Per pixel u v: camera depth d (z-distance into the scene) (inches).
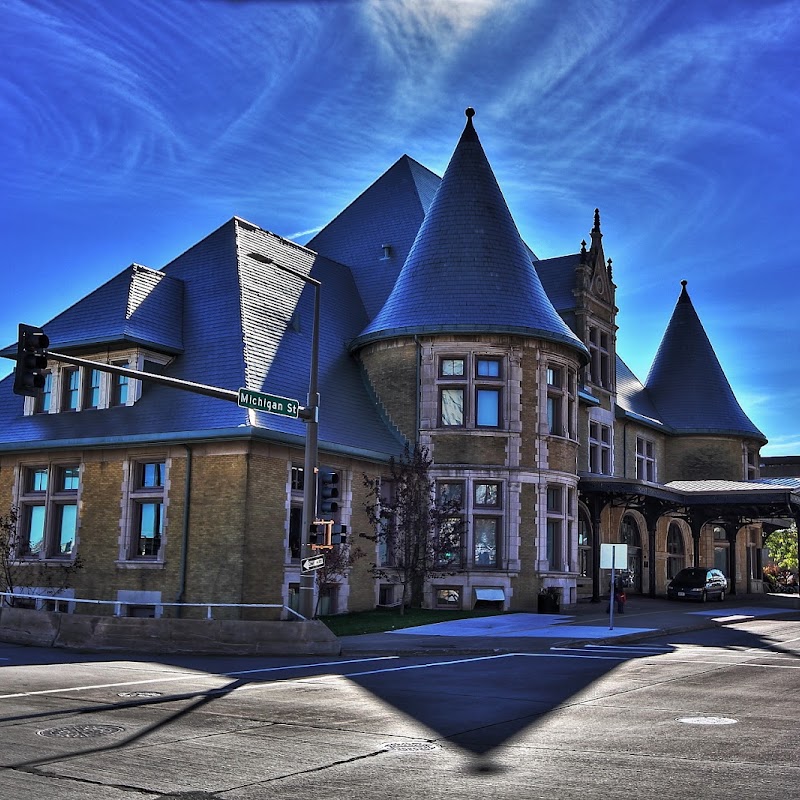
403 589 1232.2
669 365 2180.1
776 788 318.0
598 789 317.1
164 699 524.4
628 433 1891.0
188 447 1090.1
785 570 3181.6
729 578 2172.7
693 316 2214.6
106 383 1202.6
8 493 1234.6
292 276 1392.7
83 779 327.6
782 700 534.3
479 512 1298.0
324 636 821.9
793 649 878.4
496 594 1273.4
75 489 1197.1
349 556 1134.4
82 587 1145.4
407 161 1722.4
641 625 1105.4
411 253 1417.3
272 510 1077.1
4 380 1384.1
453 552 1263.5
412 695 553.0
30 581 1189.1
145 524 1130.7
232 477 1056.2
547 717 473.1
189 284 1326.3
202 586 1052.5
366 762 361.7
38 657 757.3
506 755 375.6
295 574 1103.0
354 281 1568.7
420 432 1305.4
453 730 433.7
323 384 1267.2
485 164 1444.4
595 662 757.9
